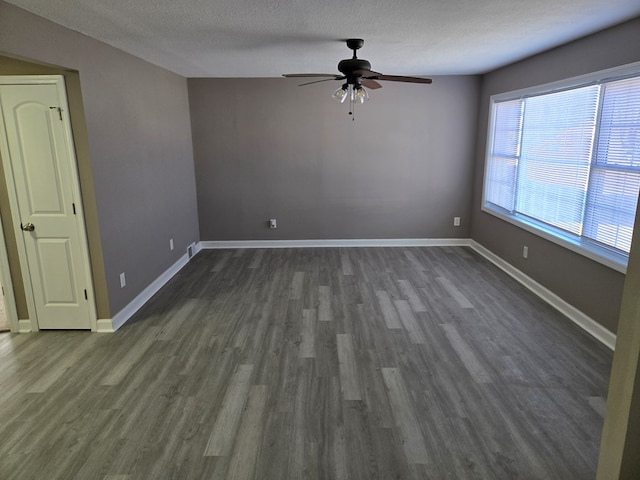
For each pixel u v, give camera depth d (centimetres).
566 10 279
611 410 160
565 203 402
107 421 250
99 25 302
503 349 331
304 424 247
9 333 365
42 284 361
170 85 527
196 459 221
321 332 364
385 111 606
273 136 613
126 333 365
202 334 363
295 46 383
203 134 611
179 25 305
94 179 343
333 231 646
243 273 529
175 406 264
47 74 321
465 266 546
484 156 586
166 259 504
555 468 213
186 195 584
